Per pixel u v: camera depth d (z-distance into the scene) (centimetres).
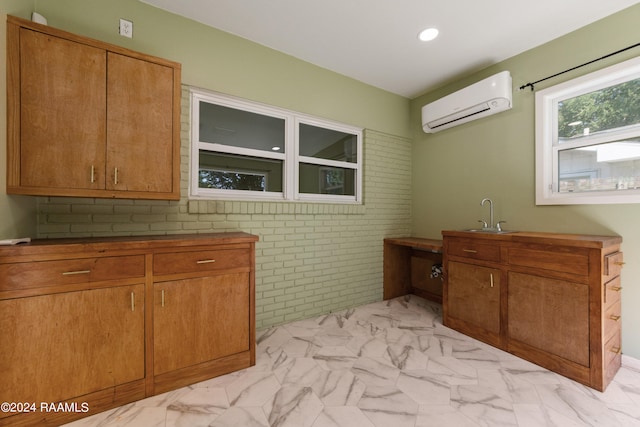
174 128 190
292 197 286
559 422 146
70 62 158
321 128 312
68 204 188
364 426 143
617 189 215
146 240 166
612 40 211
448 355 215
